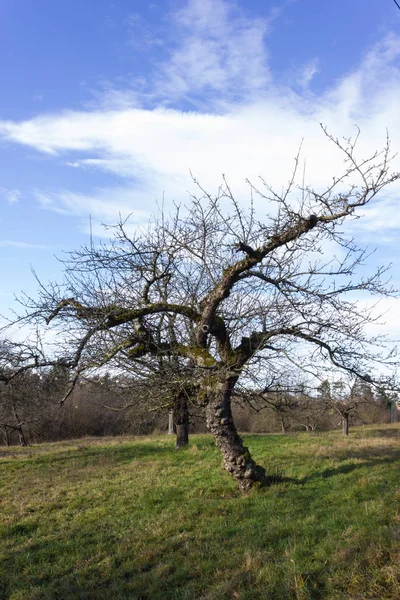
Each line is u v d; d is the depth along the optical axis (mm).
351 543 6602
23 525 10062
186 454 17656
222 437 10852
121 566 7418
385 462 12680
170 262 10992
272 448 17578
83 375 10508
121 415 31969
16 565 8000
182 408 16531
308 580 5828
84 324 9727
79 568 7562
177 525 8930
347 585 5531
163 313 11492
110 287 10570
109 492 12391
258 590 5820
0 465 18297
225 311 11648
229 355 10625
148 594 6410
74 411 33000
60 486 13820
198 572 6770
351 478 11078
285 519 8406
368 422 40312
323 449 16156
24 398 15320
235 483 11812
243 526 8383
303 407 12820
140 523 9414
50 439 34094
